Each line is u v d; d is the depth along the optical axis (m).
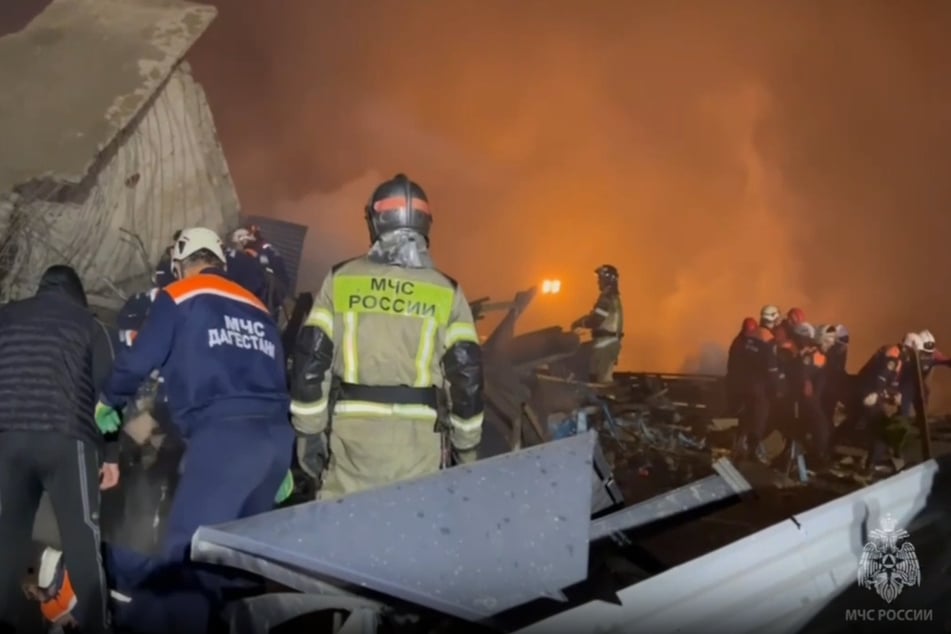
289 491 3.90
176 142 8.88
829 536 3.00
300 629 3.38
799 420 9.03
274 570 2.50
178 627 3.56
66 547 3.80
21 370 3.87
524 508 2.77
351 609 2.63
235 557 2.50
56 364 3.90
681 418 10.30
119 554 3.82
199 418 3.62
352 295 3.49
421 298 3.50
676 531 5.62
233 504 3.53
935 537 3.34
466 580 2.56
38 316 3.96
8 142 7.41
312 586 2.50
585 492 2.86
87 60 8.41
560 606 2.59
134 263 8.09
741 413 9.15
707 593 2.63
